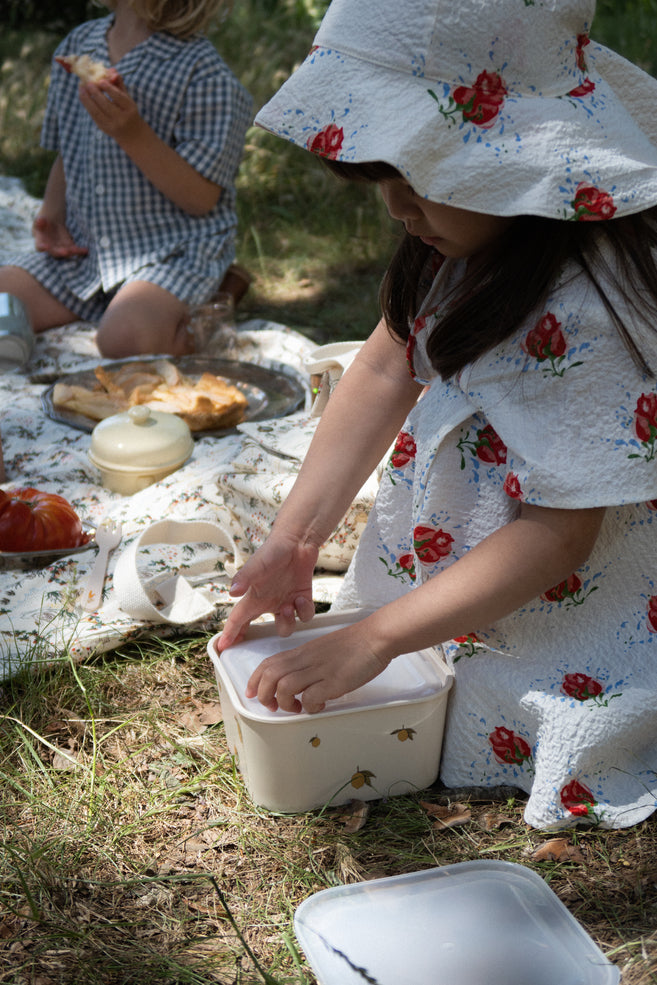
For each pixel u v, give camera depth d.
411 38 1.12
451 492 1.42
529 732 1.46
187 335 3.09
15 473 2.41
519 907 1.29
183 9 3.12
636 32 5.49
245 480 1.99
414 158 1.11
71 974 1.21
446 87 1.13
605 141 1.17
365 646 1.35
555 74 1.16
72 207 3.36
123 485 2.31
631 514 1.41
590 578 1.44
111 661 1.84
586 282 1.25
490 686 1.47
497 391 1.31
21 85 6.05
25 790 1.50
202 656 1.84
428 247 1.46
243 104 3.20
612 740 1.41
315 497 1.56
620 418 1.25
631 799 1.43
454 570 1.32
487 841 1.42
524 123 1.13
